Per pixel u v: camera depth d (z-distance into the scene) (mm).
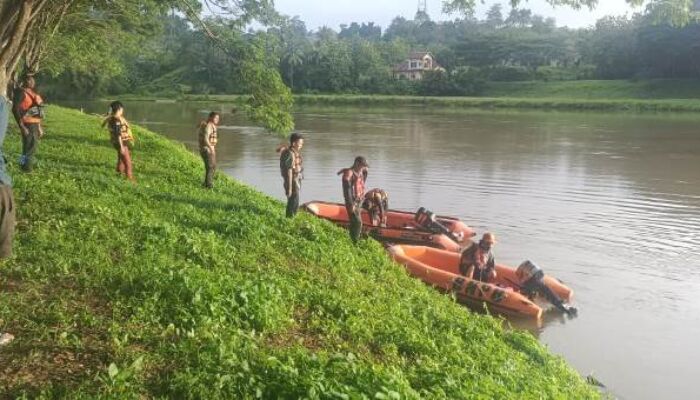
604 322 11742
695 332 11297
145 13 21625
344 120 58344
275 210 12859
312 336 6668
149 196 11531
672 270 14477
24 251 7039
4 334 5086
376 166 28672
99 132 21719
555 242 16594
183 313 5957
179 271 6789
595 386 9289
